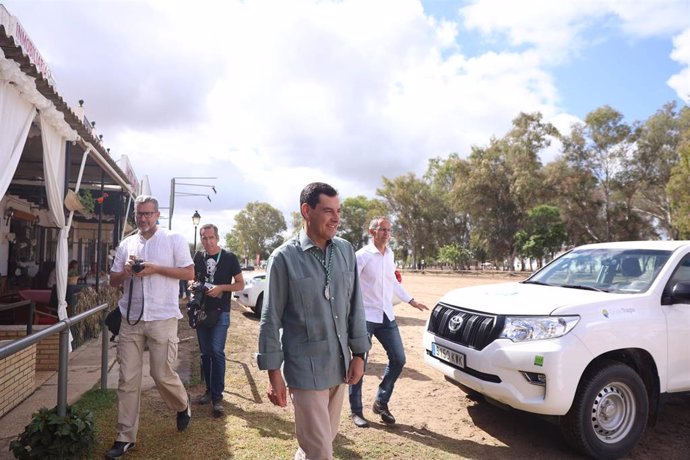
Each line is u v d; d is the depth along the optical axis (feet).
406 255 230.48
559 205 156.25
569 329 12.46
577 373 12.11
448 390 18.66
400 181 204.74
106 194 41.34
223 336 15.38
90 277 43.45
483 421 15.37
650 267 15.02
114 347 24.75
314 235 8.70
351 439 13.42
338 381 8.51
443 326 15.39
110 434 13.12
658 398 13.61
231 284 15.66
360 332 9.14
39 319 21.99
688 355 13.89
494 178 160.45
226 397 16.85
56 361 19.97
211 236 15.81
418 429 14.49
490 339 13.30
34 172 30.25
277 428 14.01
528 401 12.27
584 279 16.38
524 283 17.75
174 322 12.42
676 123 143.64
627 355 13.71
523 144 155.63
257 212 357.41
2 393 14.25
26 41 15.75
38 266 42.16
